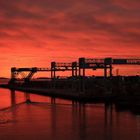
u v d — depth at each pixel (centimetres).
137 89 12356
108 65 13112
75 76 16075
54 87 18325
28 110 8756
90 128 5869
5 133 5450
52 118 7131
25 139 5031
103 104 9969
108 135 5272
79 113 7906
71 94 13712
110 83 12900
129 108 8719
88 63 13138
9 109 9069
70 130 5703
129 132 5481
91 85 14412
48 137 5156
